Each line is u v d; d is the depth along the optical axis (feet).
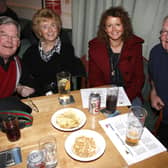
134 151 3.17
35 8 9.21
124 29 5.81
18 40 5.08
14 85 5.39
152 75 5.68
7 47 4.80
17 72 5.38
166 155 3.12
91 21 7.57
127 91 6.21
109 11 5.75
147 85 6.38
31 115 3.75
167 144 5.12
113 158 3.05
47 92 5.77
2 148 3.21
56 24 5.95
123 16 5.62
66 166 2.92
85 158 2.98
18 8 9.99
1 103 3.88
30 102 4.33
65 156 3.08
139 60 6.15
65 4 8.27
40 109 4.13
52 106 4.23
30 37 7.02
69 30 8.40
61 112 3.97
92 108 3.91
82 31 8.05
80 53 8.54
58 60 6.39
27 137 3.43
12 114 3.60
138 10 6.57
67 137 3.41
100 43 6.19
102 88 4.89
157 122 4.60
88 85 6.46
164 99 5.44
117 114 4.00
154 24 6.36
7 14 8.34
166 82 5.28
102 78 6.43
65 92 4.53
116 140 3.37
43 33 5.99
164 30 4.83
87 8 7.61
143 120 3.60
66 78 4.59
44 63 6.38
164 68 5.24
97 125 3.71
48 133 3.52
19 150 3.16
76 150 3.14
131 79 6.30
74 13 7.85
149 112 5.96
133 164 2.96
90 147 3.19
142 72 6.21
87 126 3.68
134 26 6.88
